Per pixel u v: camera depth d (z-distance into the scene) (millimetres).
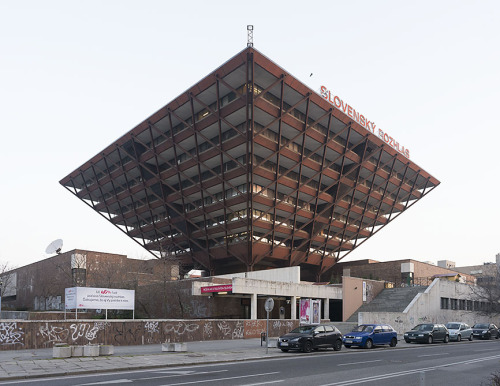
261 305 48875
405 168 82312
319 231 75812
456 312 51344
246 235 66812
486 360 20000
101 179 82625
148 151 69312
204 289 41031
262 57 50219
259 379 13328
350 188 75500
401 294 51719
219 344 27375
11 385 12156
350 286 49938
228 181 63406
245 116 56656
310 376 14102
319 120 61000
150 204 77938
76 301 25203
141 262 56500
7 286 75500
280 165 65375
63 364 16281
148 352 21375
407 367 17031
